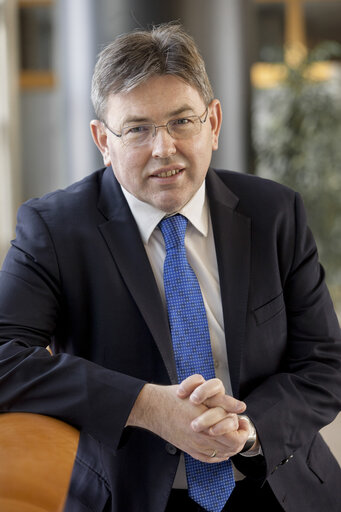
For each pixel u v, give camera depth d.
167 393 1.56
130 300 1.75
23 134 8.98
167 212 1.75
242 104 4.87
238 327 1.75
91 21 4.61
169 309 1.75
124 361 1.74
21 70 8.95
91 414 1.56
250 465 1.69
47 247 1.77
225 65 4.73
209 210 1.88
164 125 1.65
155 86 1.64
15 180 8.56
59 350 1.92
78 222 1.82
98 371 1.61
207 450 1.54
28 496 1.21
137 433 1.70
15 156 8.55
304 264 1.90
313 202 6.88
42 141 9.00
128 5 4.50
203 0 4.57
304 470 1.81
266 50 7.56
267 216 1.88
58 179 9.02
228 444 1.53
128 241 1.79
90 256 1.78
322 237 6.93
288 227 1.90
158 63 1.63
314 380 1.77
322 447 1.91
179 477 1.76
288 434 1.67
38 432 1.41
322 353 1.83
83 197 1.88
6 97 8.34
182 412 1.53
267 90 7.56
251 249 1.84
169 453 1.66
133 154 1.68
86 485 1.75
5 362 1.62
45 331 1.77
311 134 6.87
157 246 1.82
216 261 1.84
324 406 1.74
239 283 1.79
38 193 9.06
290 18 8.50
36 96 8.97
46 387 1.59
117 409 1.56
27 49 8.91
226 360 1.78
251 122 5.00
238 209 1.90
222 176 2.01
